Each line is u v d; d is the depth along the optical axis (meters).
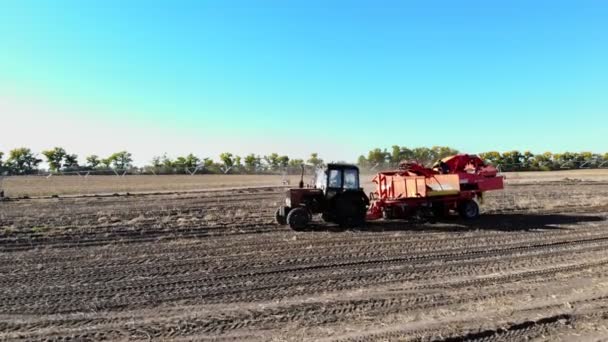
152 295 6.96
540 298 6.69
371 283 7.61
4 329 5.57
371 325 5.65
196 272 8.30
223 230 12.88
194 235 12.11
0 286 7.40
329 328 5.56
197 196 24.66
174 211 17.38
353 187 13.52
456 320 5.78
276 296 6.91
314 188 13.78
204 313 6.13
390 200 14.45
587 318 5.86
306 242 11.13
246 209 18.03
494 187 15.55
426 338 5.21
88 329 5.55
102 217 15.44
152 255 9.70
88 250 10.24
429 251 10.12
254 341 5.17
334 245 10.77
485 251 10.12
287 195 13.54
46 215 16.27
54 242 11.19
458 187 14.70
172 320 5.85
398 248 10.45
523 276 8.00
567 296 6.77
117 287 7.36
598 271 8.26
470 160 15.69
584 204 19.05
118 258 9.41
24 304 6.52
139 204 20.41
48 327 5.65
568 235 12.04
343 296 6.87
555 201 20.14
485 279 7.81
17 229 12.94
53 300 6.70
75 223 14.19
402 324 5.68
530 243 10.99
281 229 13.07
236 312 6.15
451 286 7.41
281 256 9.60
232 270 8.45
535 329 5.52
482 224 14.01
